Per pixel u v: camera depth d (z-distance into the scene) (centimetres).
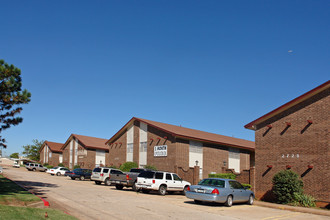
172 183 2405
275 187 2136
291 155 2211
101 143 5975
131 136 4175
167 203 1811
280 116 2327
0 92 1803
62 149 6456
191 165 3619
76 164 5838
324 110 2097
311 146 2119
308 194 2070
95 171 3294
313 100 2167
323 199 1992
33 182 2834
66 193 2045
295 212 1778
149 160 3800
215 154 3938
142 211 1453
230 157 4150
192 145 3678
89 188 2600
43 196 1797
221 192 1739
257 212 1667
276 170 2272
